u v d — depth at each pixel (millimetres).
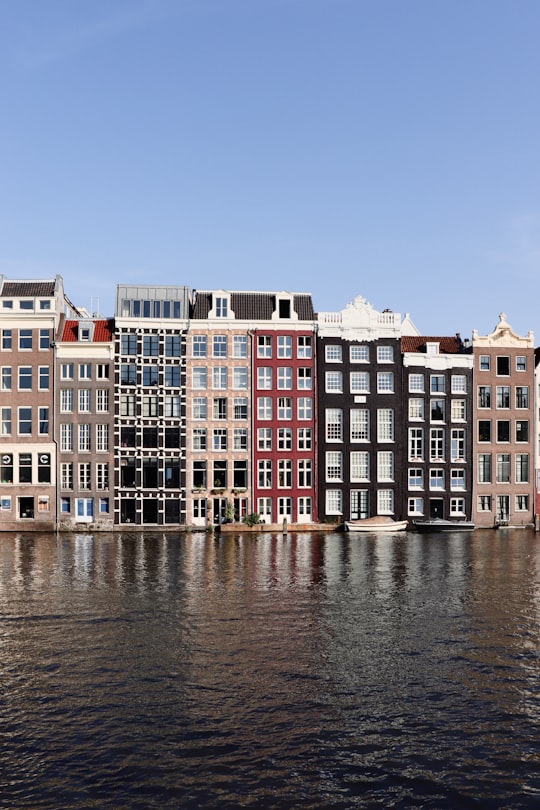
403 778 18875
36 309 77625
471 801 17844
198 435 78688
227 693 24359
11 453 77375
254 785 18500
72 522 76438
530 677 25922
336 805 17656
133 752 20141
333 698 23922
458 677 25906
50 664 27281
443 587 42375
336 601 38312
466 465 80812
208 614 35219
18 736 21125
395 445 80000
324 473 79062
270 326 79562
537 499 81875
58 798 17875
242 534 73562
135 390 77938
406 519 79625
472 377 81312
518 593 40469
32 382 77562
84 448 77625
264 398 79375
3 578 45219
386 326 80375
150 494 77562
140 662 27531
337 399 79688
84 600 38438
